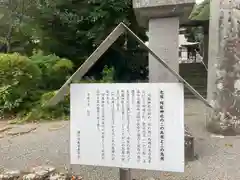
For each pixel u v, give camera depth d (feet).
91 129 7.80
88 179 11.50
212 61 17.20
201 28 48.98
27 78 25.22
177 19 13.74
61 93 7.84
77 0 34.53
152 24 13.99
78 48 37.24
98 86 7.72
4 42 35.73
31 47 37.11
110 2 31.65
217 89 16.98
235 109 16.87
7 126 20.84
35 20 36.17
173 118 7.25
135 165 7.52
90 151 7.82
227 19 16.39
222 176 11.53
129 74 38.11
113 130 7.66
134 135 7.52
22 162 13.70
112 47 35.63
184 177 11.49
